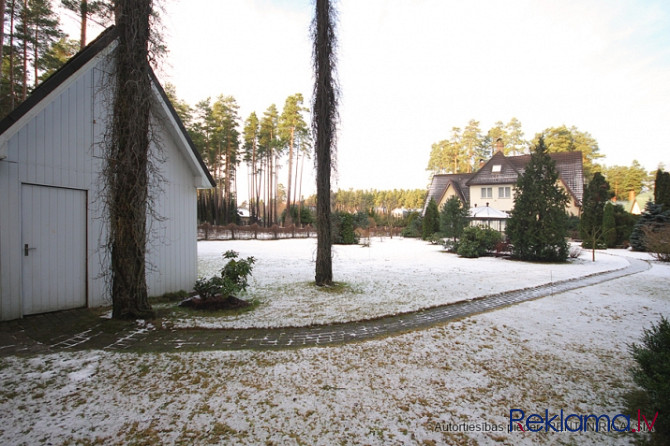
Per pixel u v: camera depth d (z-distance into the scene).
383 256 16.47
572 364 3.82
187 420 2.62
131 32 4.86
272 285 8.45
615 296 7.60
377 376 3.47
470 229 17.41
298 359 3.87
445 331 4.96
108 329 4.73
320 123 8.36
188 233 7.91
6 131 4.89
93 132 6.14
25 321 5.05
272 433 2.47
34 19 13.70
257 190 49.34
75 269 5.89
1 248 4.95
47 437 2.38
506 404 2.96
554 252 14.51
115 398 2.92
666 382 2.48
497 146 34.00
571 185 31.88
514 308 6.39
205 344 4.32
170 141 7.38
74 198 5.91
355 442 2.39
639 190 57.84
